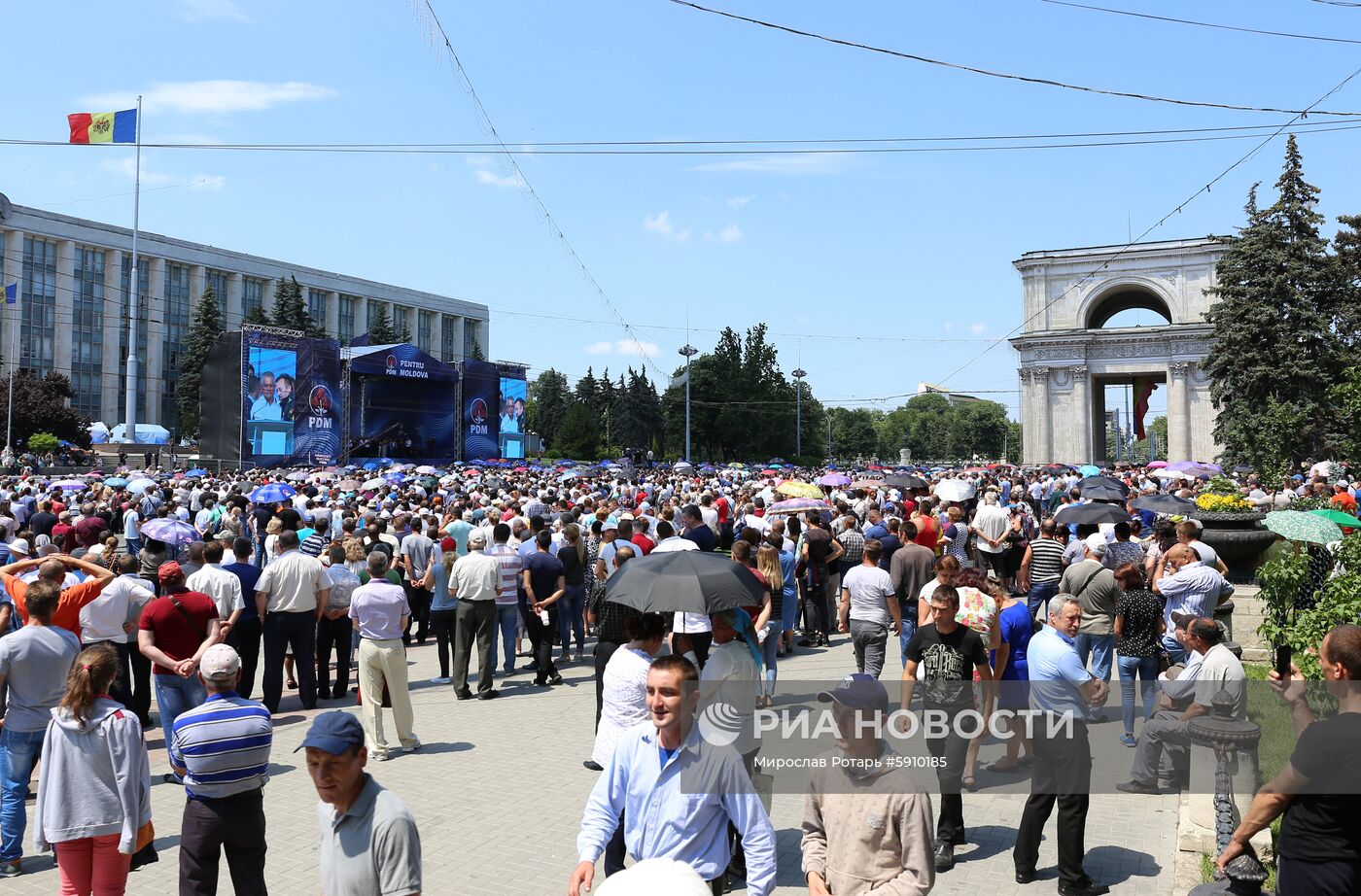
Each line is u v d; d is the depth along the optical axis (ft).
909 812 14.75
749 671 22.04
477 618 42.91
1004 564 62.44
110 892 19.83
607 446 377.50
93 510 67.15
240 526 62.18
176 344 368.48
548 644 45.62
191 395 311.06
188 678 31.94
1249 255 169.27
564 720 38.83
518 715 39.78
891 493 98.02
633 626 23.67
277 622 39.91
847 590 38.45
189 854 18.53
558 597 45.65
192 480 115.65
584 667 50.24
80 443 260.01
